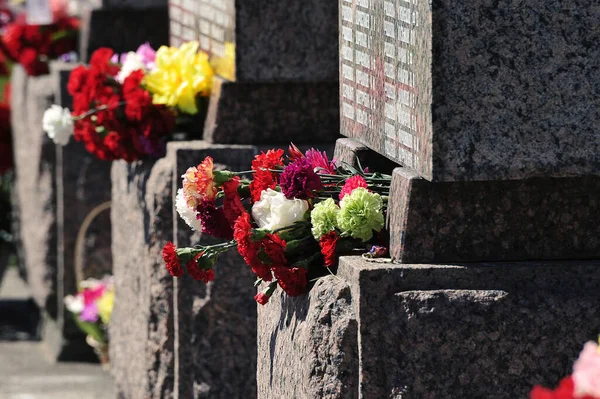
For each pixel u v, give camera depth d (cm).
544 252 338
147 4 834
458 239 335
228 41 550
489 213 334
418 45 327
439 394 323
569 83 320
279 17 539
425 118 323
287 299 377
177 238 545
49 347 991
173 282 568
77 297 880
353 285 332
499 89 319
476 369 322
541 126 321
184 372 550
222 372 546
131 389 644
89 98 613
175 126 603
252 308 543
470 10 316
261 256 362
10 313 1179
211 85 579
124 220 664
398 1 343
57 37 991
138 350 617
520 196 334
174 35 658
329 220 356
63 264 919
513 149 320
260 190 379
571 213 336
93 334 891
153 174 574
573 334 323
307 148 548
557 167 322
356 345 330
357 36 388
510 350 323
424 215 333
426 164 323
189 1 623
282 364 378
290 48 542
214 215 384
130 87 589
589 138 322
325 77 547
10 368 923
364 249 362
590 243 338
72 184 898
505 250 336
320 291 342
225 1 552
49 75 969
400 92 345
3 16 1272
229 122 551
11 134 1353
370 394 327
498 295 324
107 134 625
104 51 626
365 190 356
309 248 372
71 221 905
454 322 322
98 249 901
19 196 1223
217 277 541
